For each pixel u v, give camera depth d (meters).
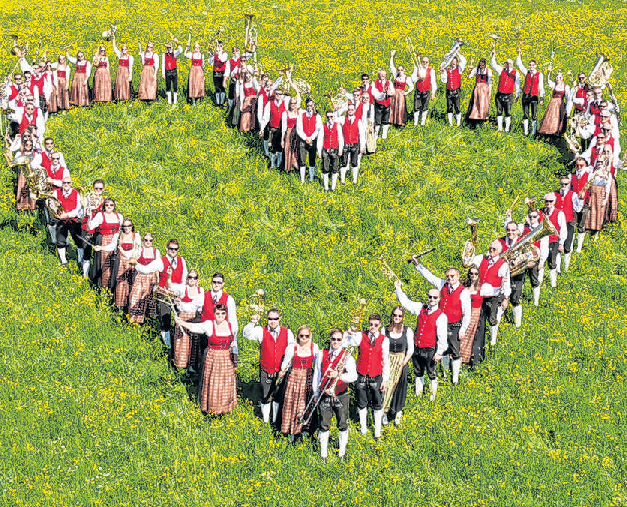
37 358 12.27
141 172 18.27
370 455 10.99
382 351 10.80
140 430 11.06
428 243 16.17
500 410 11.88
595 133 18.72
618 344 13.44
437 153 19.30
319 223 16.59
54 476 10.22
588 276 15.44
